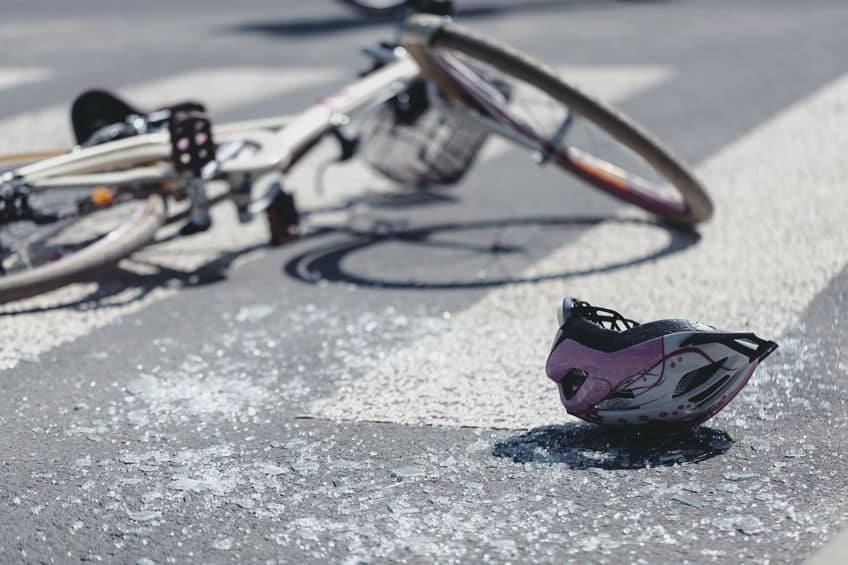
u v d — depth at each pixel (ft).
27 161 17.99
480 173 24.63
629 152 18.52
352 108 19.69
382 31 47.29
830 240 18.25
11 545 9.91
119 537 9.98
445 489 10.61
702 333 11.00
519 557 9.38
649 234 19.34
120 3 63.05
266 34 47.96
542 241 19.24
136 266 18.52
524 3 55.67
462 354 14.10
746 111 29.19
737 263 17.34
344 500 10.48
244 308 16.22
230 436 12.00
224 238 20.11
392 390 13.05
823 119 27.68
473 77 19.35
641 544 9.49
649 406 11.05
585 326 11.32
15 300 15.79
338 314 15.84
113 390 13.39
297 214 19.72
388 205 22.21
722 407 11.32
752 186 22.08
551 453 11.25
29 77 38.88
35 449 11.86
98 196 16.90
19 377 13.89
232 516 10.27
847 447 11.12
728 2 53.67
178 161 17.08
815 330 14.37
